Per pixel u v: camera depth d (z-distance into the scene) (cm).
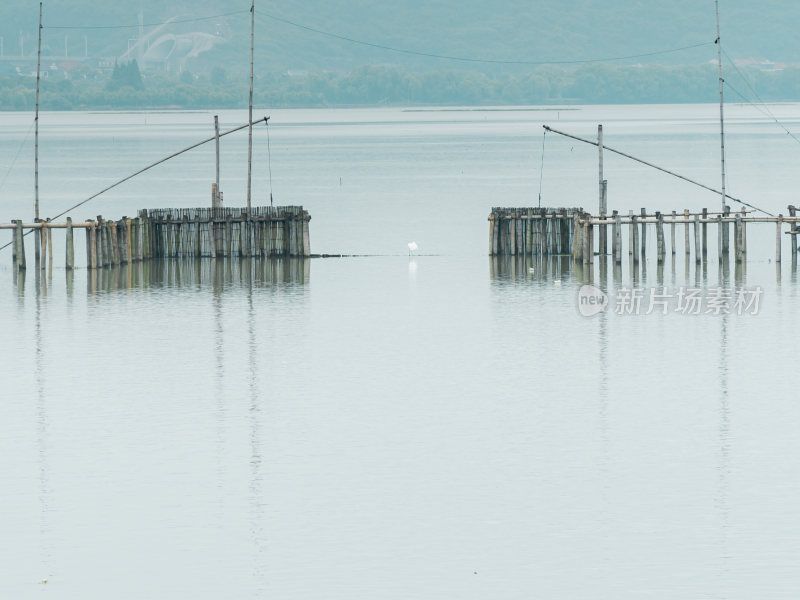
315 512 6031
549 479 6431
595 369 8612
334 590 5259
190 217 13225
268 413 7600
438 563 5488
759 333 9644
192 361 8894
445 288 11788
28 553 5609
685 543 5641
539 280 12156
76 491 6312
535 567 5438
